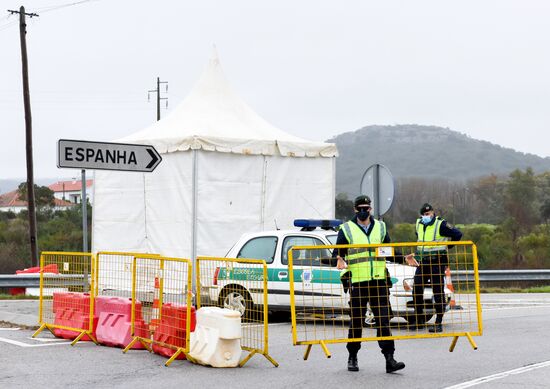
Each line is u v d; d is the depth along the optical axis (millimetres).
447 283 13312
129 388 7641
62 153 11477
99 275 11719
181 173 15086
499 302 18109
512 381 7926
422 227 11766
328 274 12242
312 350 10297
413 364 9125
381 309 8703
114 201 16312
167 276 10148
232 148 15133
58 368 8734
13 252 39281
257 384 7875
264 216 15500
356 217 8930
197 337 9148
